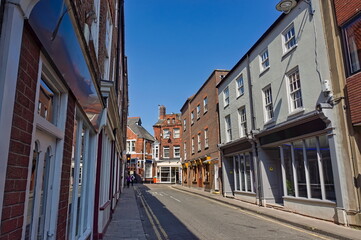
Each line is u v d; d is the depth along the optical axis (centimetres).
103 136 793
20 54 209
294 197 1090
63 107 362
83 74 391
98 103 570
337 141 863
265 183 1324
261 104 1365
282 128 1149
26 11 198
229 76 1830
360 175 794
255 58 1454
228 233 783
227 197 1800
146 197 1956
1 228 183
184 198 1867
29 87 230
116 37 1141
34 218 287
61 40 273
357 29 814
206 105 2394
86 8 440
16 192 208
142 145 4303
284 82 1170
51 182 338
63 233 371
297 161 1101
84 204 587
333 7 918
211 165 2183
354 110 801
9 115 185
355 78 803
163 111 4838
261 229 835
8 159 193
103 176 800
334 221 872
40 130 292
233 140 1708
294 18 1109
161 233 793
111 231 803
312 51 998
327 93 909
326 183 935
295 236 739
